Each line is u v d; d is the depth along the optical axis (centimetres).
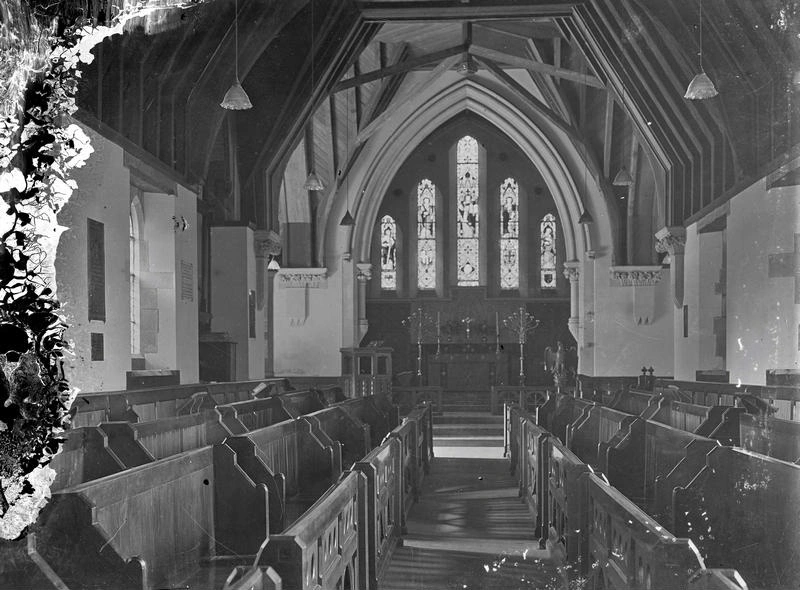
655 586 405
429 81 2597
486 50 2195
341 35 1925
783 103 1445
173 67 1509
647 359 2817
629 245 2825
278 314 3003
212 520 621
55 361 519
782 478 542
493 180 3412
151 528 519
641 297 2820
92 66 1170
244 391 1634
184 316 1611
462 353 3316
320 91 2052
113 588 431
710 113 1716
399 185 3416
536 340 3353
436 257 3422
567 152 2964
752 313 1560
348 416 1180
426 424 1627
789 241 1459
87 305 1134
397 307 3375
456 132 3403
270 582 364
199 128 1702
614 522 531
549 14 1886
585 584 653
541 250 3400
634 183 2753
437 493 1337
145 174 1387
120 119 1263
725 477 611
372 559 662
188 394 1312
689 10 1516
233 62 1659
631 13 1644
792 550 532
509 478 1508
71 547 433
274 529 647
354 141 2812
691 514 613
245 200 2050
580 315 3005
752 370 1555
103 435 645
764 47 1454
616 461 897
